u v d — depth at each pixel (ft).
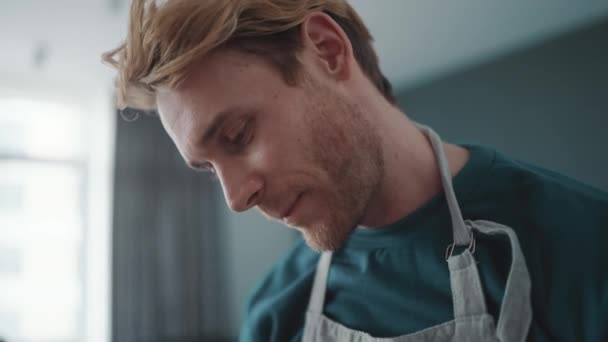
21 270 10.36
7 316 10.16
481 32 9.41
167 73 1.64
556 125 9.58
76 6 7.55
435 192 2.10
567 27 9.44
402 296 2.10
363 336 2.16
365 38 2.24
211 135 1.71
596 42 9.22
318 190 1.78
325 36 1.94
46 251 10.62
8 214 10.31
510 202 2.00
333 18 2.07
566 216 1.87
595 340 1.65
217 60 1.69
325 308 2.42
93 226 10.82
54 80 10.58
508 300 1.78
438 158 2.10
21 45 8.82
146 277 10.39
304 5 1.90
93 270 10.66
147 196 10.69
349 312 2.28
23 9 7.55
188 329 10.65
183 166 11.16
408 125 2.18
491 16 8.79
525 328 1.75
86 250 10.80
